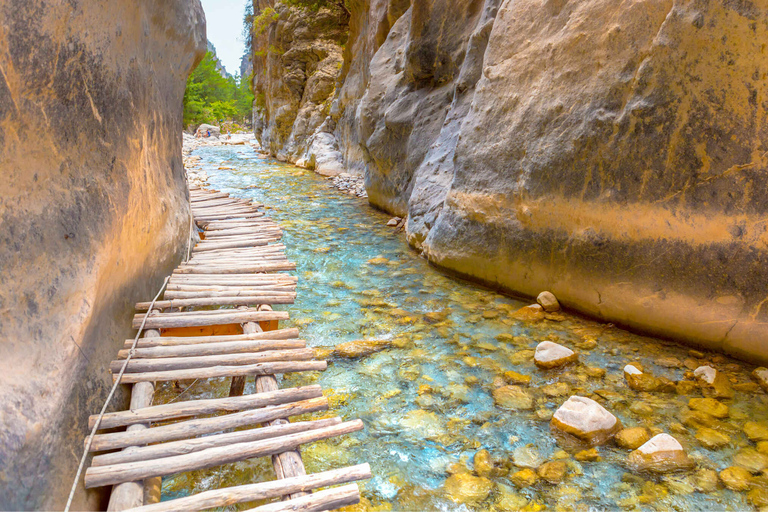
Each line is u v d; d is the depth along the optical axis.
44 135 2.32
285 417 2.69
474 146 5.63
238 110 53.84
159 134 4.54
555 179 4.61
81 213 2.55
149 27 3.99
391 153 9.25
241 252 5.51
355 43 14.80
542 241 4.82
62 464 2.06
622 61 4.11
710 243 3.69
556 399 3.38
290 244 7.48
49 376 2.10
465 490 2.58
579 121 4.41
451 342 4.24
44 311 2.17
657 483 2.58
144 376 2.87
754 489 2.51
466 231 5.64
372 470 2.75
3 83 2.03
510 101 5.25
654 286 4.02
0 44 2.00
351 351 4.09
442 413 3.26
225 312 3.78
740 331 3.63
